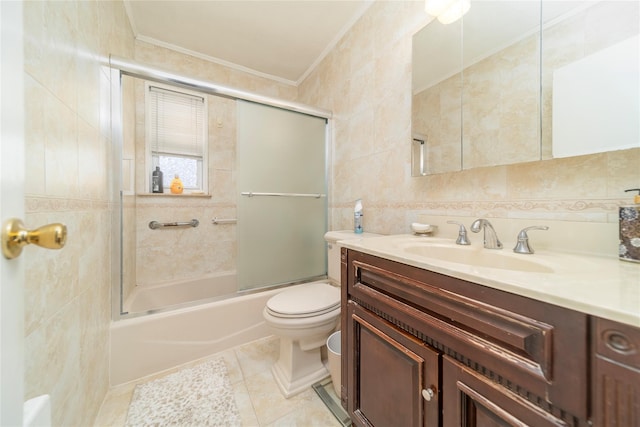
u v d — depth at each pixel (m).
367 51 1.62
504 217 0.95
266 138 1.78
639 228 0.62
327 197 2.05
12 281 0.32
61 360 0.73
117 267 1.30
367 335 0.84
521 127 0.88
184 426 1.00
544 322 0.42
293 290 1.43
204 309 1.47
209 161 2.23
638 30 0.64
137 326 1.28
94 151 1.05
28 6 0.59
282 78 2.52
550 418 0.42
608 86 0.69
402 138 1.38
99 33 1.13
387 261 0.77
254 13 1.67
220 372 1.33
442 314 0.60
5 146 0.31
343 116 1.87
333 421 1.03
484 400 0.51
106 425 1.00
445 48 1.13
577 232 0.76
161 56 2.00
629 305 0.36
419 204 1.29
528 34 0.86
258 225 1.76
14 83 0.33
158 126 2.04
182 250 2.12
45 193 0.66
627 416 0.34
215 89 1.56
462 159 1.07
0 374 0.30
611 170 0.70
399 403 0.72
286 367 1.26
